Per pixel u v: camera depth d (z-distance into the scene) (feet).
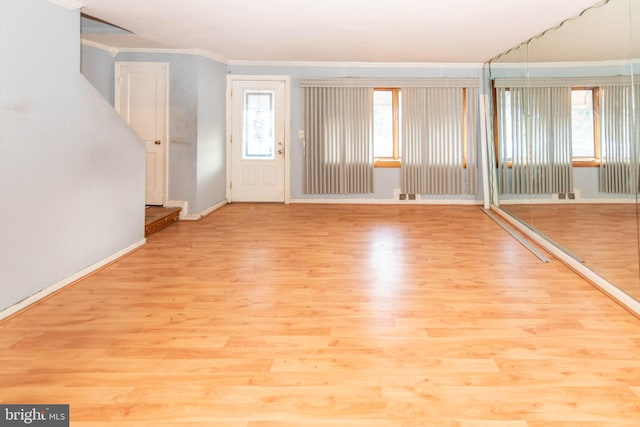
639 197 9.14
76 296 8.93
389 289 9.41
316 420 4.86
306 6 11.75
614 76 10.19
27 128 8.30
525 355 6.37
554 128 13.44
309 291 9.29
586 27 11.54
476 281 9.94
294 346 6.70
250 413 4.99
